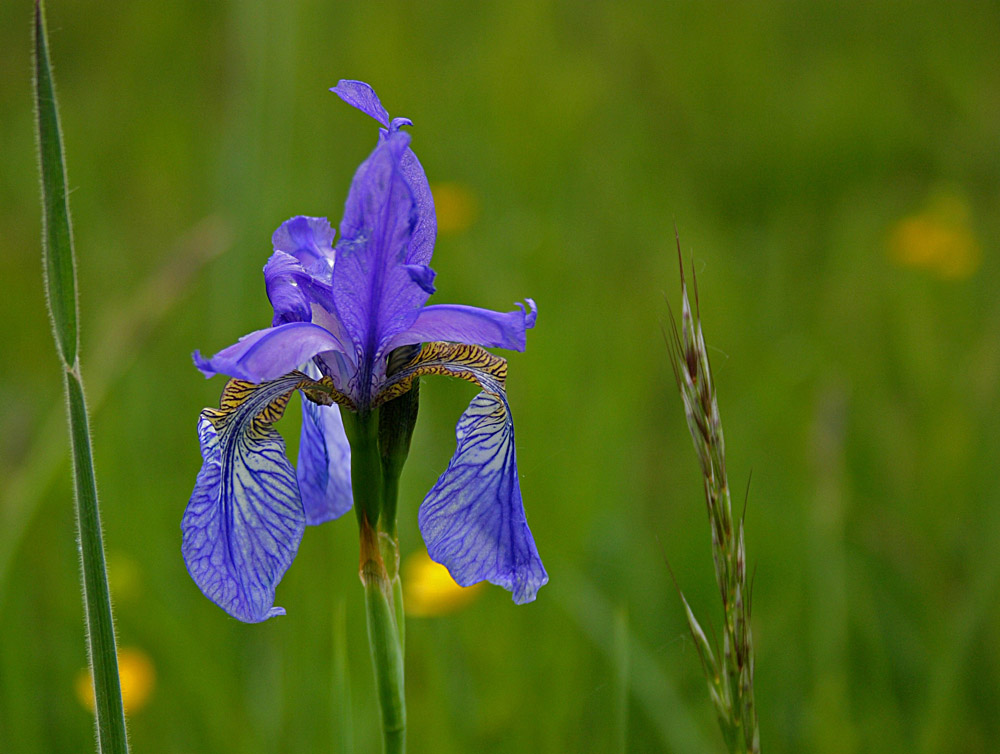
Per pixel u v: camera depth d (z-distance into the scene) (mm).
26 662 3713
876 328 6184
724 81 9273
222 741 3449
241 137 4664
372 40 7531
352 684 3568
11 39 8500
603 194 7461
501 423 2102
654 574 4430
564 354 5168
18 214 6828
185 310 5422
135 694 3365
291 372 2004
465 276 5648
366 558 1912
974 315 6148
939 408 5293
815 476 3816
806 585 4215
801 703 3871
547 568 3980
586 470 4461
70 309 1592
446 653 3691
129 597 3799
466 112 7543
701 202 8227
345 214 1896
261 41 4742
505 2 8523
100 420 4734
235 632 4016
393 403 1987
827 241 7625
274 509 1932
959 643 3367
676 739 3312
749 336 6168
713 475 1986
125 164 7465
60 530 4246
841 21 10484
